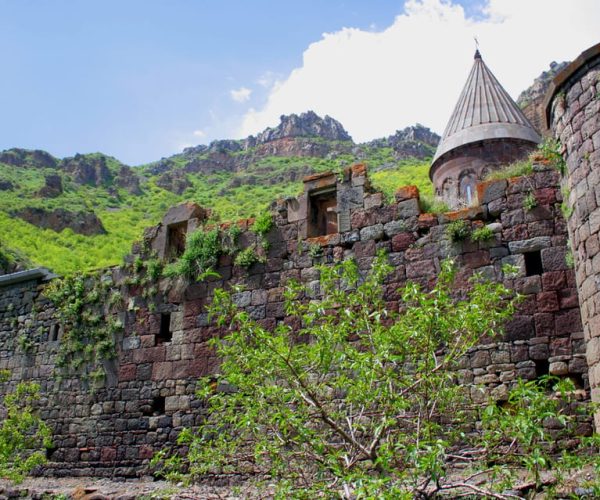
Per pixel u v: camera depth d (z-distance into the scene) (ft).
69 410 50.85
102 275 54.03
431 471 17.98
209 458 23.99
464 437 23.31
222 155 324.39
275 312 44.55
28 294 57.98
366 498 17.16
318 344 23.58
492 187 40.04
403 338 22.71
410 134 316.81
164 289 50.14
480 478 29.86
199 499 28.73
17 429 46.09
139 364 49.11
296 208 46.55
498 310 27.76
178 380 46.91
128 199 226.79
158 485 42.24
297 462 23.63
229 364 24.77
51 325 55.21
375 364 21.75
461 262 39.32
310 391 22.66
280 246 46.19
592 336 32.35
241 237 48.06
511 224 38.75
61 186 204.03
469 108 89.30
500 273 38.09
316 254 44.42
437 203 43.47
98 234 169.99
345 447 26.76
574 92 35.32
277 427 24.90
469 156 84.89
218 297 25.31
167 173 277.85
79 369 51.78
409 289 23.49
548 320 35.91
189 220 51.60
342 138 355.97
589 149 33.47
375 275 27.02
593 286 32.24
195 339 47.32
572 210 35.06
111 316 52.06
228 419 25.18
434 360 23.22
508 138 83.15
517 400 21.04
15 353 56.08
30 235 152.76
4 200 169.68
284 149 323.78
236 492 29.78
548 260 37.04
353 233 43.47
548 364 35.22
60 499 40.55
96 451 48.32
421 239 41.01
